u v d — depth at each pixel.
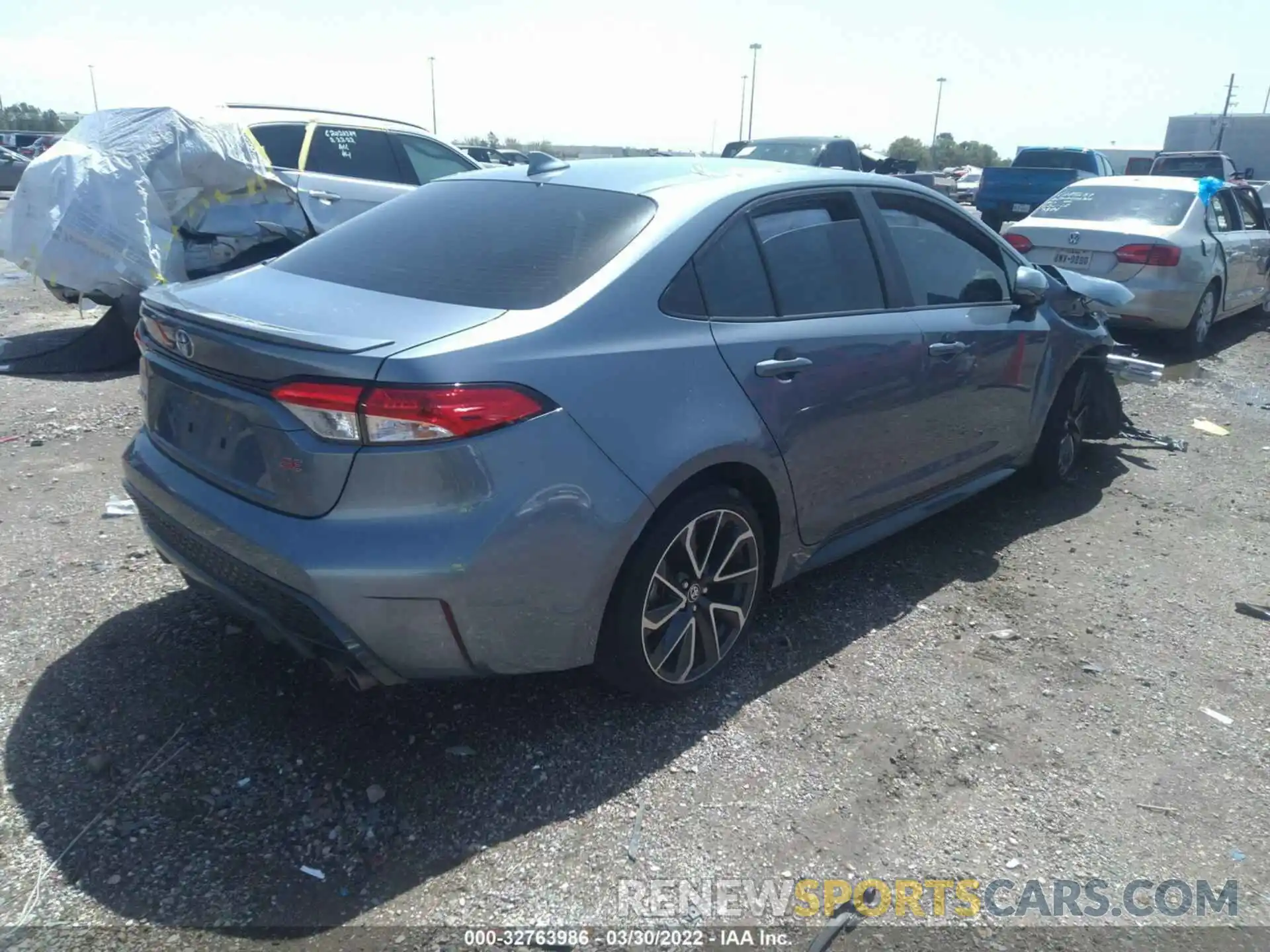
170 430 3.05
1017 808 2.86
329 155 8.61
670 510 3.03
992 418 4.57
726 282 3.30
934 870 2.61
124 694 3.19
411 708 3.19
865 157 20.14
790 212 3.63
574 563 2.75
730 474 3.27
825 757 3.04
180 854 2.55
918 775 2.98
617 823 2.73
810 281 3.61
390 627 2.59
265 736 3.02
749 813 2.79
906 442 4.02
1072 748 3.14
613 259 3.06
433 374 2.52
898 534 4.82
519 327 2.75
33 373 7.19
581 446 2.74
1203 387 8.15
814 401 3.47
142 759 2.89
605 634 3.02
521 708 3.22
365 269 3.23
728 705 3.29
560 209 3.36
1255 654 3.78
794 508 3.52
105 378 7.17
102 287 7.25
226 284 3.27
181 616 3.68
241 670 3.35
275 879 2.49
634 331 2.97
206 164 7.62
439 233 3.38
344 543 2.54
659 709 3.25
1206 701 3.44
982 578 4.35
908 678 3.50
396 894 2.47
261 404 2.65
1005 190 17.61
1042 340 4.79
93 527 4.46
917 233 4.21
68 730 3.01
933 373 4.05
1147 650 3.77
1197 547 4.79
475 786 2.85
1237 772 3.06
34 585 3.88
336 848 2.60
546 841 2.66
